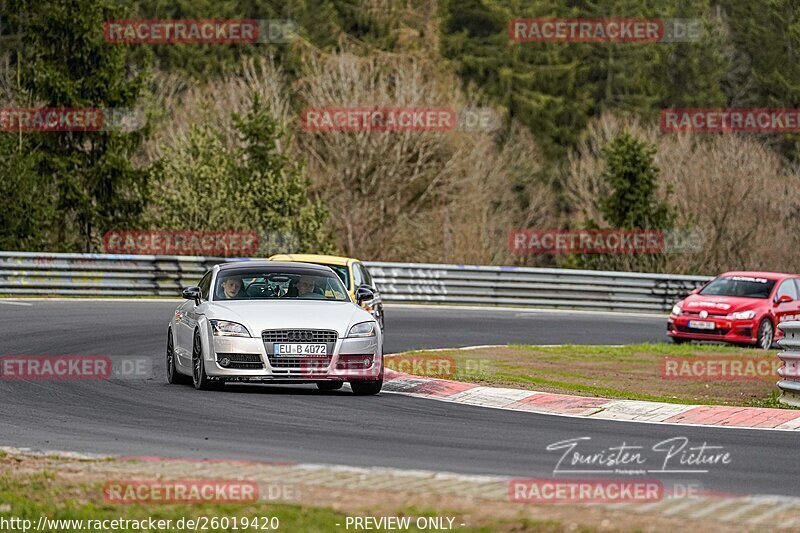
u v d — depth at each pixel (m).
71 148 161.88
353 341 51.47
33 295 105.56
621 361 72.44
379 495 28.88
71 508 27.58
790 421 46.38
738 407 48.56
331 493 29.05
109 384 54.06
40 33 159.12
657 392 57.84
